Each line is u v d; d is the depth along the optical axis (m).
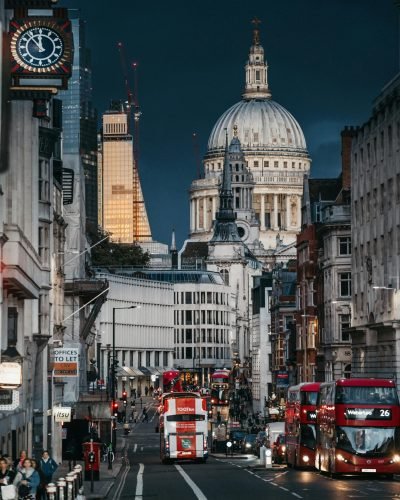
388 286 143.00
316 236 199.50
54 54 47.06
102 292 141.12
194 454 123.12
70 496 59.31
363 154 156.88
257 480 89.62
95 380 184.50
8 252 63.03
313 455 102.62
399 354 139.00
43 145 102.12
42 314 100.62
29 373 88.69
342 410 89.50
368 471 89.00
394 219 141.75
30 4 48.66
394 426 89.44
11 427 75.56
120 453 150.12
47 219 102.06
